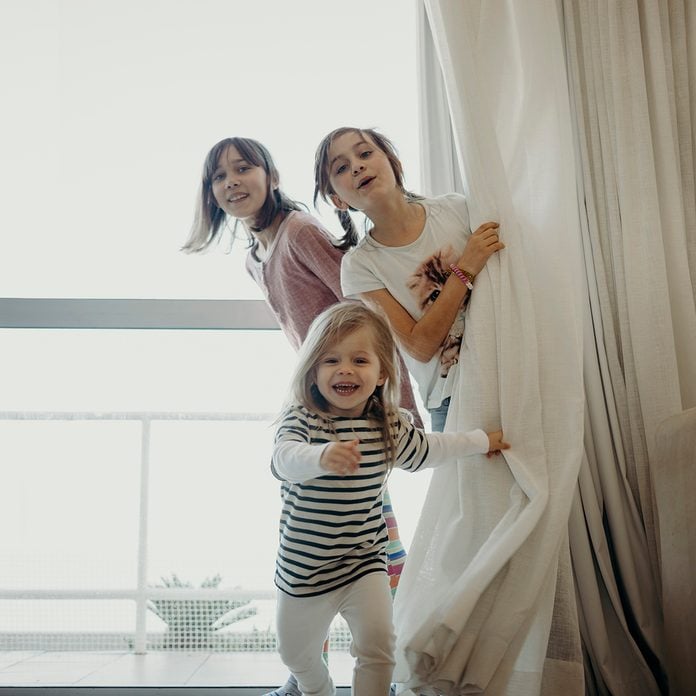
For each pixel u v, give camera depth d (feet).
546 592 4.11
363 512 4.10
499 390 4.49
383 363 4.26
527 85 4.95
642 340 4.77
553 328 4.60
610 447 4.74
